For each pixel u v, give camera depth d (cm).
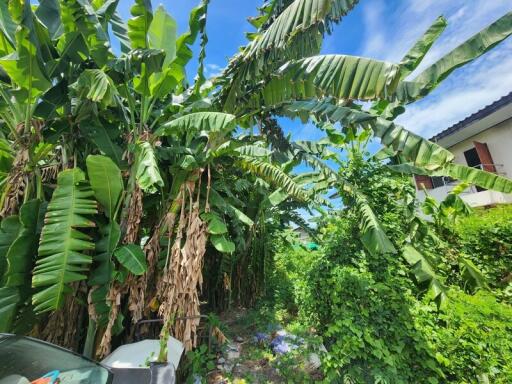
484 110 783
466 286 440
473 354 247
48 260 240
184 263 309
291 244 864
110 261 287
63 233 253
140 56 296
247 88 348
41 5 316
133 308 308
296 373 315
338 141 543
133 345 278
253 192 596
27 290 257
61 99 325
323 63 236
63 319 300
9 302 244
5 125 382
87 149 372
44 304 233
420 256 397
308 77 245
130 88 416
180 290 304
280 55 254
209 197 395
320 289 386
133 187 328
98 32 304
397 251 423
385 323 304
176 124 317
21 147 302
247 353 390
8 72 265
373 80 202
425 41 224
